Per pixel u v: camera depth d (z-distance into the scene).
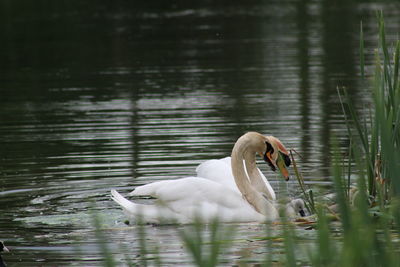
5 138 16.19
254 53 28.16
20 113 18.95
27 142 15.70
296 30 34.53
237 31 34.88
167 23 38.16
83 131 16.55
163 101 19.84
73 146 15.12
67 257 9.06
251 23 37.53
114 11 43.91
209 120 17.23
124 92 21.41
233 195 11.06
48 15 42.22
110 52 29.56
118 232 10.21
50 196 11.92
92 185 12.49
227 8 44.50
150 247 9.40
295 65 25.06
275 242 9.52
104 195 12.00
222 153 14.19
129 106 19.31
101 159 14.02
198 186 10.98
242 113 17.92
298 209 11.09
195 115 17.88
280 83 21.98
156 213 10.72
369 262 5.64
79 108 19.28
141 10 44.31
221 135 15.72
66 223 10.61
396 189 5.93
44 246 9.53
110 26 37.44
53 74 25.03
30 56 29.08
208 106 18.95
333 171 5.86
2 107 19.88
